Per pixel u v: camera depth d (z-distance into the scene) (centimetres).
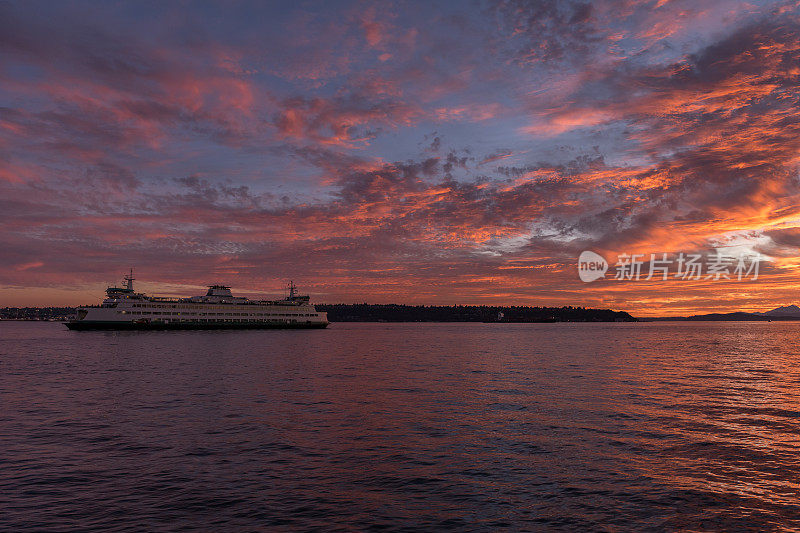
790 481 2564
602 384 6147
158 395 5250
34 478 2634
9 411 4372
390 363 9162
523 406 4616
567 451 3108
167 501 2331
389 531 2028
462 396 5197
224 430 3662
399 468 2797
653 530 2030
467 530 2038
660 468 2773
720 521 2106
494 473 2709
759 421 3934
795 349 13825
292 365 8644
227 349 12781
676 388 5769
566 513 2192
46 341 16988
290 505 2286
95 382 6294
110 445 3250
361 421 3969
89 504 2295
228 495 2403
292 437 3462
